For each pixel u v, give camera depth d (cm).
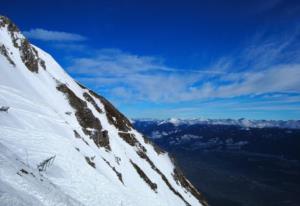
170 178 8931
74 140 4372
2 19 6297
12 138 2739
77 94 7850
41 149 2900
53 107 5534
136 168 6719
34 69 6412
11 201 1272
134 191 5100
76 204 2098
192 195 9412
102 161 4834
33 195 1614
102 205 2752
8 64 5306
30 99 4606
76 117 6244
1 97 3684
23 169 1962
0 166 1661
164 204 5897
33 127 3469
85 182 2973
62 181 2586
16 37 6366
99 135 6344
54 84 6788
